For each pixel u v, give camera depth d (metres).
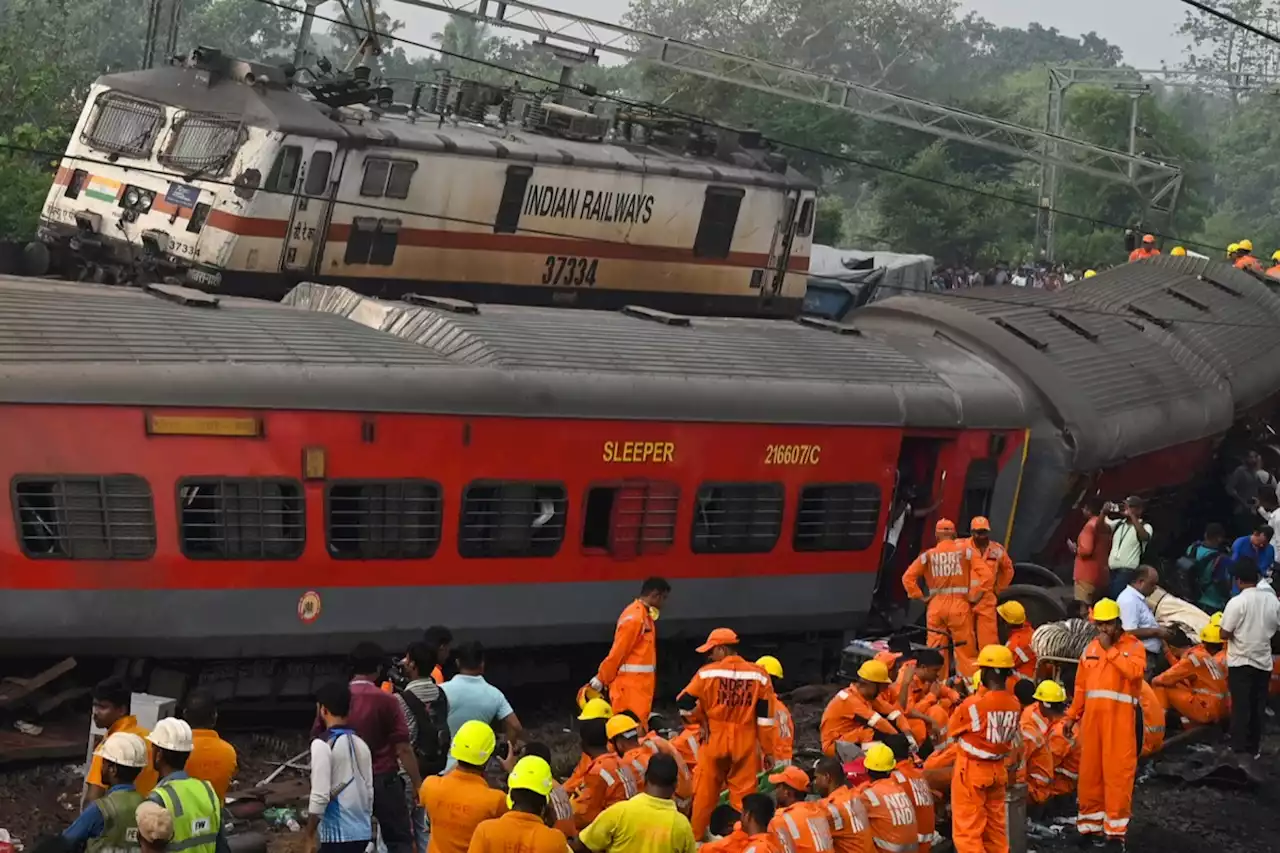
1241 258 32.25
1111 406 22.58
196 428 14.60
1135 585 19.39
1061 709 17.05
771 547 18.59
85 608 14.27
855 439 19.17
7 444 13.86
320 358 15.64
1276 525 23.67
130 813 9.13
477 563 16.38
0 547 13.91
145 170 21.41
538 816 9.66
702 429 17.86
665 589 14.95
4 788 13.47
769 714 13.67
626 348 18.20
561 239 24.08
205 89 21.45
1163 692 18.72
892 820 12.12
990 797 13.71
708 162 26.41
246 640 15.05
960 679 17.09
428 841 12.31
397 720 11.71
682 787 12.41
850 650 18.50
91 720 14.58
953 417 20.36
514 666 17.50
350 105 22.56
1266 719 20.03
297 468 15.15
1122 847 15.06
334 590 15.49
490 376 16.38
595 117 25.27
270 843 13.09
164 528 14.52
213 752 10.48
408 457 15.80
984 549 18.48
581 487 17.03
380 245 22.03
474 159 22.67
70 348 14.46
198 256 20.67
